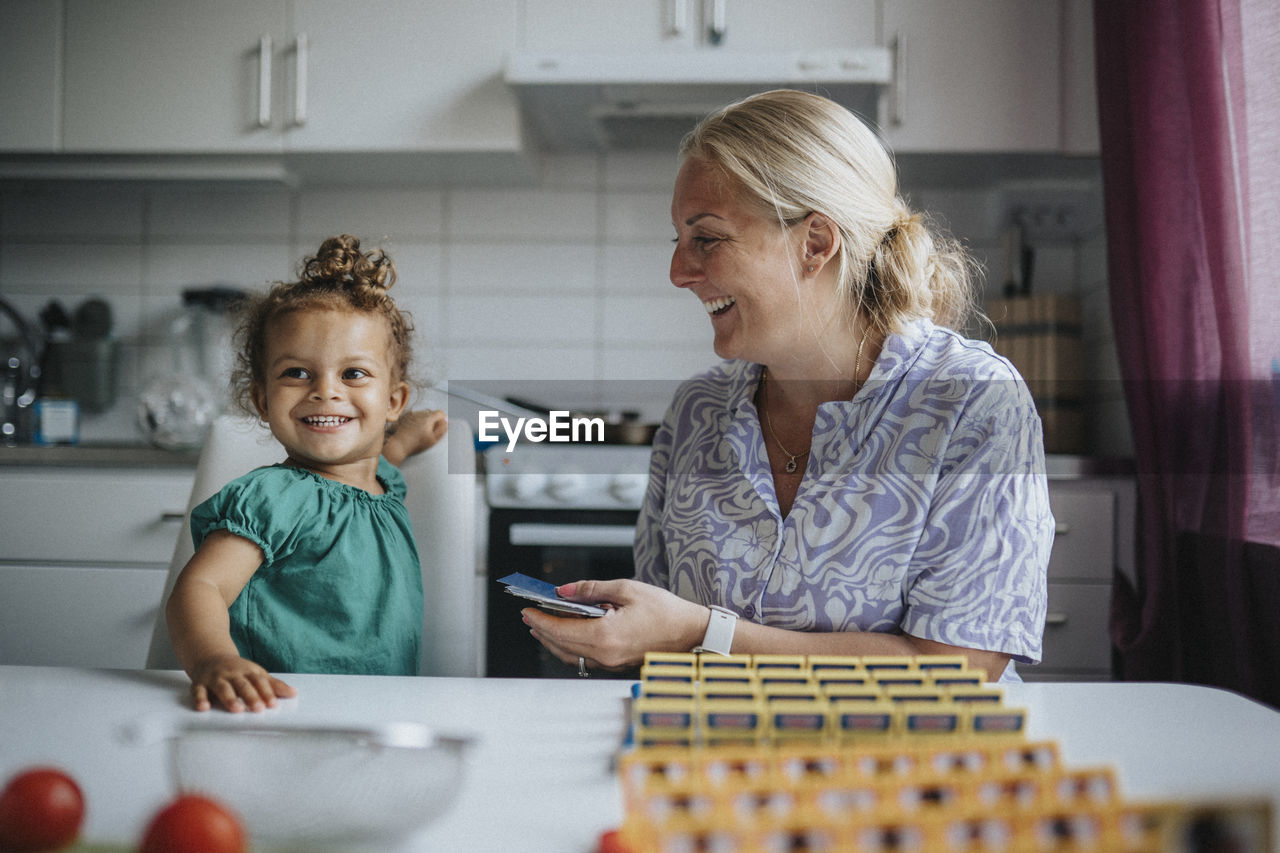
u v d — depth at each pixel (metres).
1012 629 0.81
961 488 0.85
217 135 2.11
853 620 0.87
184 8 2.10
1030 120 2.03
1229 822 0.33
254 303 1.10
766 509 0.92
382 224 2.44
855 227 0.92
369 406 1.02
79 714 0.62
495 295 2.44
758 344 0.94
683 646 0.80
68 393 2.35
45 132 2.11
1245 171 1.32
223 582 0.83
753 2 2.04
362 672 0.94
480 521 1.92
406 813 0.40
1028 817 0.33
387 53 2.08
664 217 2.43
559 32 2.06
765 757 0.40
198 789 0.41
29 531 1.90
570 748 0.56
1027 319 2.15
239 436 1.13
